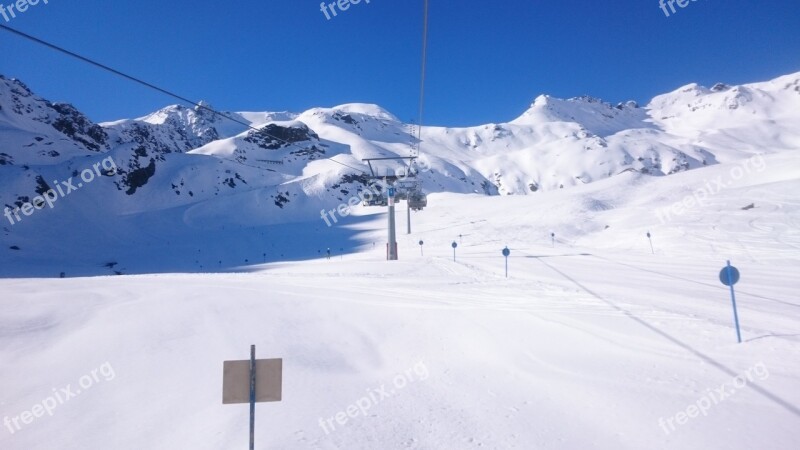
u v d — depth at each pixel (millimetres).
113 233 95688
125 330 11930
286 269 34094
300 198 131875
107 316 13414
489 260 30922
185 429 6438
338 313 13242
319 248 69938
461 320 11422
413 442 5523
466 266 27297
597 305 12297
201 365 9266
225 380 4348
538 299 13883
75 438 6484
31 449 6277
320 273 25969
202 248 77938
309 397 7301
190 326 12148
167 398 7754
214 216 114375
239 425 6262
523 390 6914
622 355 7887
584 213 60312
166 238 96500
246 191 133625
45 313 13922
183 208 117062
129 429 6660
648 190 70625
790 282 17938
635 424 5473
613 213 57656
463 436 5590
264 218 117312
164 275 26516
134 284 19844
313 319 12750
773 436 4918
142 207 120062
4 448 6363
